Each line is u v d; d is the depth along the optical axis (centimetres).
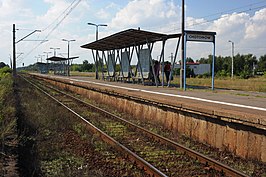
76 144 1200
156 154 1065
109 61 4697
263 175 865
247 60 11862
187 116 1373
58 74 9544
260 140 978
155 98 1638
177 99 1803
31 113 1702
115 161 992
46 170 888
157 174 822
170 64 3612
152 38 3112
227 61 12000
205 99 1836
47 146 1108
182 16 2752
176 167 932
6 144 1095
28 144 1115
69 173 845
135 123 1652
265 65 11544
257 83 4319
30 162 916
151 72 3422
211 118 1205
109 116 1880
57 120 1588
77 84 3662
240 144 1055
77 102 2689
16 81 4619
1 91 2177
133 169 909
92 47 4528
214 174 865
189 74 7869
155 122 1647
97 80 4834
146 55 3459
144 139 1284
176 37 2970
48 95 3125
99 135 1338
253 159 997
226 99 1855
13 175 826
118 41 3588
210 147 1173
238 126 1069
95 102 2662
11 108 1784
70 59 7738
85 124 1572
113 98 2347
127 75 3966
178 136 1349
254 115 1028
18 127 1334
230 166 930
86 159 1019
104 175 864
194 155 1008
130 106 2009
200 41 2714
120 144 1112
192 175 867
